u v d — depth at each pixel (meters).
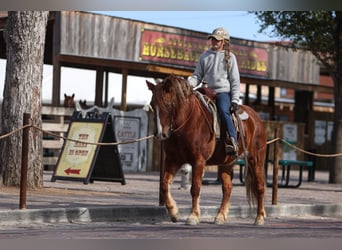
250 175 13.09
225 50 12.31
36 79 16.34
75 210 12.45
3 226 11.55
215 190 18.86
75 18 24.19
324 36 24.33
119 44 25.38
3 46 27.14
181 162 12.07
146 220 13.01
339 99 24.22
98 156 19.09
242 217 14.09
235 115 12.26
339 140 24.02
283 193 19.00
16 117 16.17
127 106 31.45
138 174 24.59
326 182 24.58
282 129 32.09
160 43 26.53
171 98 11.30
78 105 24.05
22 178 12.07
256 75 30.58
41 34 16.44
